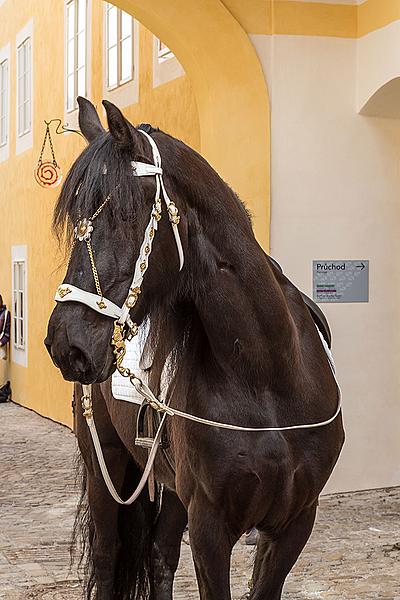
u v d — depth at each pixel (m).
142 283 3.21
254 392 3.63
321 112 8.55
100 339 3.08
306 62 8.50
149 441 3.99
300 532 3.81
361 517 7.88
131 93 11.87
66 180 3.20
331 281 8.66
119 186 3.10
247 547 7.08
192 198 3.41
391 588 6.06
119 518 5.04
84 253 3.09
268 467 3.63
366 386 8.81
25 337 16.45
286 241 8.55
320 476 3.78
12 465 10.94
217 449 3.59
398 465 8.95
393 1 8.06
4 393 17.52
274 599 3.82
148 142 3.32
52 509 8.62
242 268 3.52
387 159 8.73
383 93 8.37
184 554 6.89
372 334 8.80
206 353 3.64
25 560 6.90
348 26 8.55
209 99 8.59
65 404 14.23
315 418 3.75
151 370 3.83
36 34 16.00
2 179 18.28
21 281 16.92
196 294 3.47
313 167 8.56
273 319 3.58
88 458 5.03
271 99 8.47
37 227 15.62
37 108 15.89
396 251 8.82
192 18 8.38
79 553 7.04
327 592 5.98
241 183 8.51
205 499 3.64
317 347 3.95
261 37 8.45
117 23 12.32
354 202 8.67
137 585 5.07
